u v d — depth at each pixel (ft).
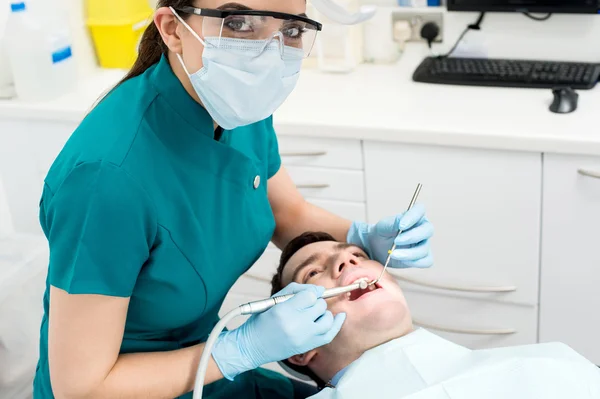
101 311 3.97
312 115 7.62
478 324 7.88
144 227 4.07
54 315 4.01
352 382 4.72
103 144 4.02
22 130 8.56
